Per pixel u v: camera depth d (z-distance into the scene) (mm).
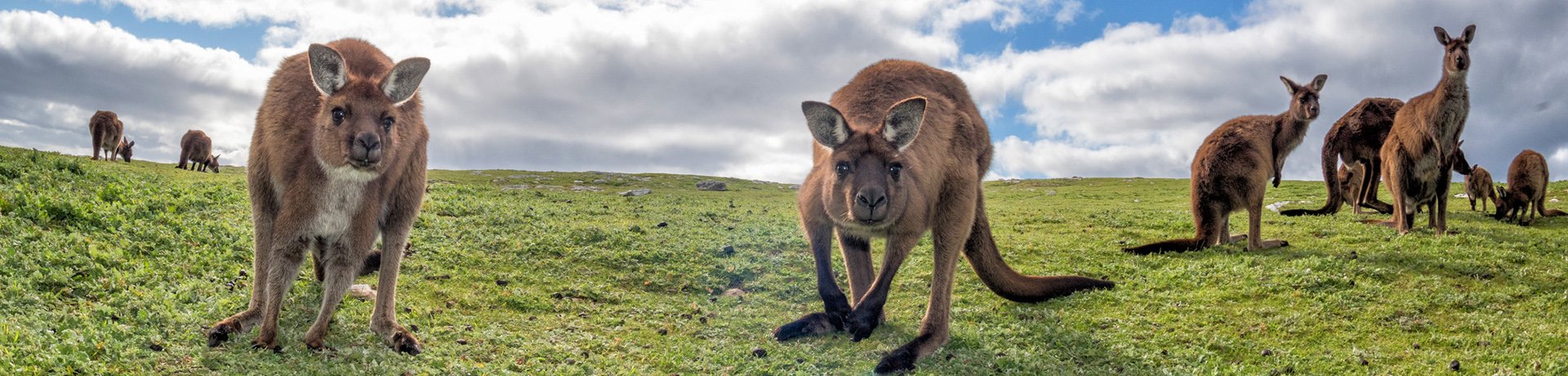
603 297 9820
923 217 7645
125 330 6609
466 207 14023
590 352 7891
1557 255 12523
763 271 11609
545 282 10172
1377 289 10586
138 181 13461
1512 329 9219
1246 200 13203
